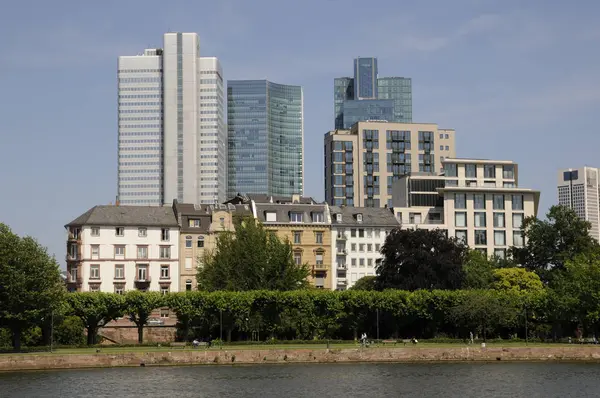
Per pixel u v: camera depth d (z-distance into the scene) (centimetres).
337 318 17888
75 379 13200
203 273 19438
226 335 18112
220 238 19738
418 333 18825
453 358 15800
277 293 17650
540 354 16000
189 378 13388
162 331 19125
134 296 17188
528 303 18388
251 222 19900
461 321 17888
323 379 13338
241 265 19050
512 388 12550
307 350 15438
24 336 16650
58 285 15912
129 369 14425
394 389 12412
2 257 15025
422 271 19838
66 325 16738
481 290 18688
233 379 13288
